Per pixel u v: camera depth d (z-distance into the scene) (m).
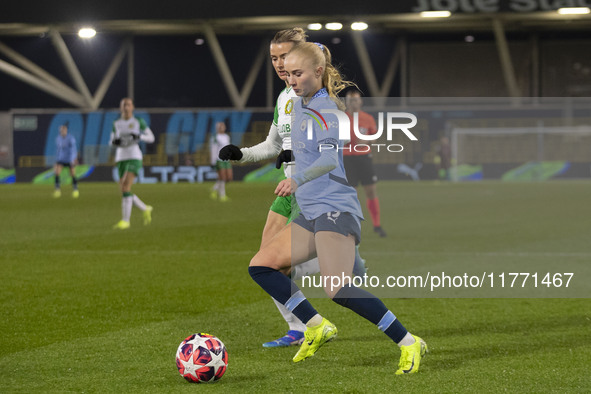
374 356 12.75
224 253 27.42
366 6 85.00
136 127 36.72
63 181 95.25
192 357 11.08
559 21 91.94
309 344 12.20
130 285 20.47
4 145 100.94
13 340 14.06
